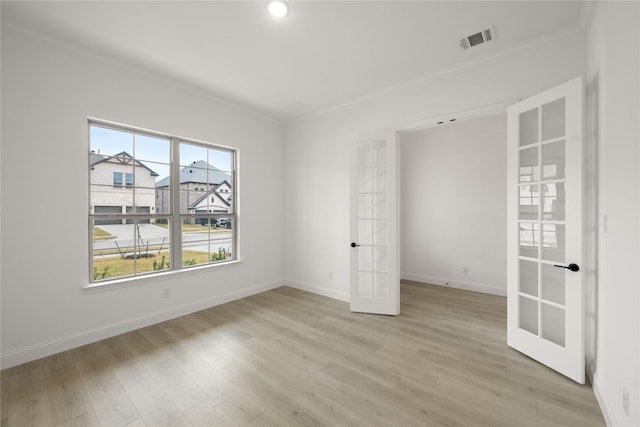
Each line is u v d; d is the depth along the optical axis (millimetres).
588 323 2061
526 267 2387
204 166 3672
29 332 2311
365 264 3568
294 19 2180
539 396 1835
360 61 2791
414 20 2191
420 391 1905
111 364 2254
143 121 2982
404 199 5094
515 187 2393
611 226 1604
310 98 3666
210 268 3596
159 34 2361
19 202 2271
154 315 3062
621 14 1490
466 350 2459
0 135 2186
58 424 1621
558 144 2166
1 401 1810
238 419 1657
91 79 2631
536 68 2432
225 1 1980
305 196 4332
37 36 2316
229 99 3701
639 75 1285
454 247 4547
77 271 2561
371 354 2402
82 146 2584
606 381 1661
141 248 3068
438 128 4707
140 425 1615
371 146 3352
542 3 2004
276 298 3963
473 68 2773
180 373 2129
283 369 2180
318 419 1654
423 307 3574
